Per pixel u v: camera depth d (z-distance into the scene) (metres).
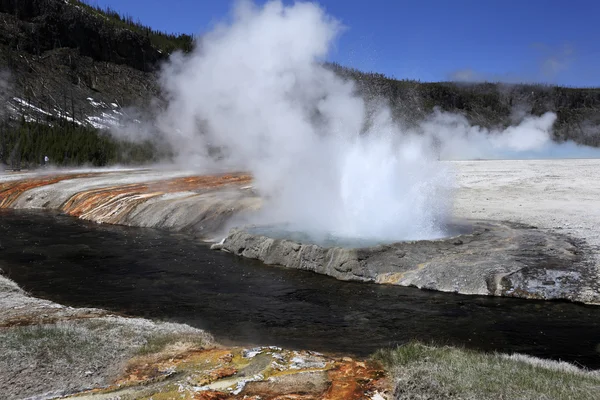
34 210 24.55
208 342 7.06
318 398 4.98
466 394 4.74
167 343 6.71
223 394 5.06
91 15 109.56
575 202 19.61
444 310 9.12
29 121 61.66
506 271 10.41
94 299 9.99
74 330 6.88
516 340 7.64
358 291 10.41
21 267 12.79
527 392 4.73
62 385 5.29
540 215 16.69
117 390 5.20
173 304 9.66
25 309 8.41
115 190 24.72
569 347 7.36
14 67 82.31
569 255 11.42
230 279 11.50
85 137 52.62
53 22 98.56
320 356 6.45
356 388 5.24
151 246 15.48
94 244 15.84
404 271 11.15
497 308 9.18
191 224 18.38
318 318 8.78
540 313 8.87
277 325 8.41
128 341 6.67
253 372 5.73
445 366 5.59
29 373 5.48
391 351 6.42
